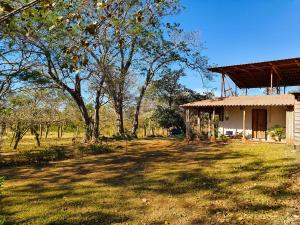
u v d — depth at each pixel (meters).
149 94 37.34
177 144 23.31
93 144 22.41
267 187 9.88
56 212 8.08
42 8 2.67
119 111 31.50
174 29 30.08
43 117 26.47
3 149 26.33
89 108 33.28
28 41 12.72
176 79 36.25
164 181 11.24
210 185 10.43
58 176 12.86
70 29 3.03
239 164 14.02
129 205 8.53
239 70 25.98
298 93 18.78
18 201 9.15
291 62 22.12
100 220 7.43
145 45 27.39
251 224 6.83
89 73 23.39
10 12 2.28
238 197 8.92
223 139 24.06
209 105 24.28
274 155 16.20
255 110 24.45
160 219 7.41
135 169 13.83
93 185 10.94
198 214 7.66
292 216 7.20
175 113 35.53
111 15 3.10
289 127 20.58
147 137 32.53
